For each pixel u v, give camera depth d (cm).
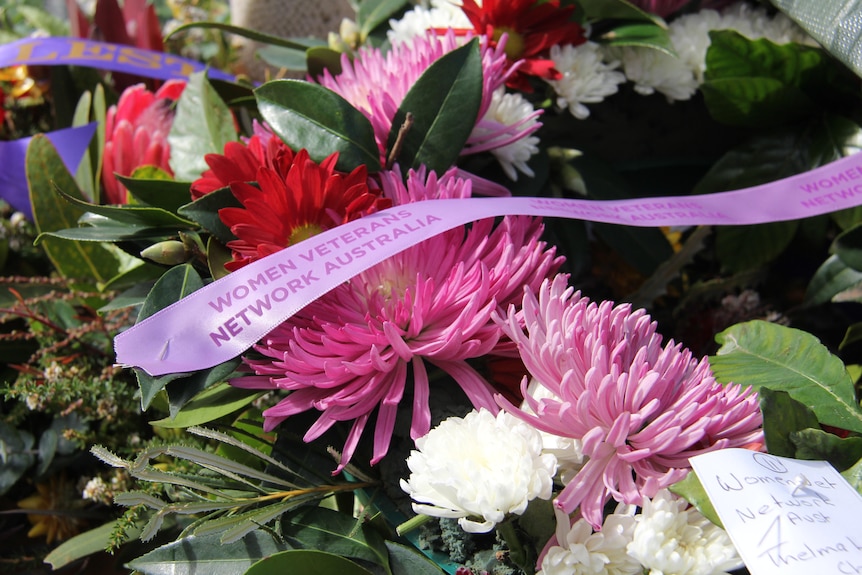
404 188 45
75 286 57
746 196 47
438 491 36
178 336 40
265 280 40
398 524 41
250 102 58
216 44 86
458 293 41
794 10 50
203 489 40
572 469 38
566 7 53
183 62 68
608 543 36
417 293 40
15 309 57
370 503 41
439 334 41
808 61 54
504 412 39
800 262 58
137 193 48
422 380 41
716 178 57
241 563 40
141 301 46
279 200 43
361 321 42
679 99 57
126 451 53
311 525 41
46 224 57
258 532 40
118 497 38
